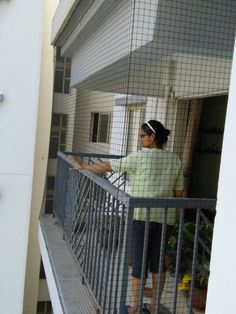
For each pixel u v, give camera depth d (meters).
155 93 4.68
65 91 10.53
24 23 5.74
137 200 2.30
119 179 3.74
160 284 2.49
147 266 2.81
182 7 2.85
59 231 5.10
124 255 2.35
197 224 2.45
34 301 10.35
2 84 5.71
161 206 2.34
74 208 4.08
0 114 5.73
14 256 5.98
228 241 1.06
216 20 2.93
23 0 5.71
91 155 5.06
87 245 3.34
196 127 5.04
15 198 5.91
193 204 2.40
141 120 5.14
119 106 6.25
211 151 5.77
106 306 2.67
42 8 5.82
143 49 3.21
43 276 10.38
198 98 4.79
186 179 5.48
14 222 5.94
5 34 5.68
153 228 2.73
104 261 2.77
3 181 5.84
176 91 4.45
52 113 10.54
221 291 1.07
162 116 4.77
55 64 10.16
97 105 8.16
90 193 3.34
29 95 5.82
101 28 4.63
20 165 5.88
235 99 1.06
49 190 10.41
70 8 4.88
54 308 3.52
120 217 2.54
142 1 3.02
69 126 10.34
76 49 6.61
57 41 6.98
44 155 10.05
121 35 3.63
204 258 3.23
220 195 1.10
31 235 9.85
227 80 3.48
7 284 5.99
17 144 5.85
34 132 5.90
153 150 2.83
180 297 3.20
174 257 3.39
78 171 3.82
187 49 3.09
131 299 2.80
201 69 3.60
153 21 2.85
